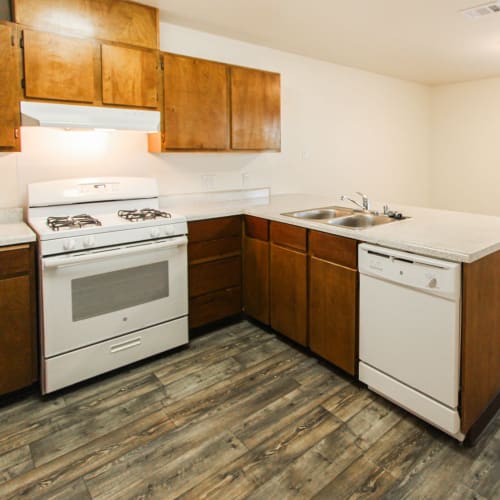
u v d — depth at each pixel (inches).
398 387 76.4
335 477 62.7
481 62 161.9
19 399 84.2
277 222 104.0
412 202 216.1
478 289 66.8
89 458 67.6
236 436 72.5
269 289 110.4
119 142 111.5
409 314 71.9
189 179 127.3
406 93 200.8
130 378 92.3
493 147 198.8
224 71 114.2
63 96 87.7
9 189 96.1
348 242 83.0
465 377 66.2
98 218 97.2
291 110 151.6
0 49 80.0
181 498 59.4
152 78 100.5
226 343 108.7
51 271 80.8
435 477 62.2
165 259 97.7
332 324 90.4
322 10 105.8
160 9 103.4
